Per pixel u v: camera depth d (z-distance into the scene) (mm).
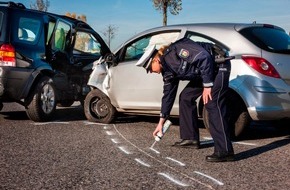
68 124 6730
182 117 4961
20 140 5312
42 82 6742
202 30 5836
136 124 6832
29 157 4434
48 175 3791
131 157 4496
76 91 7859
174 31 6164
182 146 4980
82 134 5820
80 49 8078
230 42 5531
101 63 6973
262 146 5188
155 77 6184
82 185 3521
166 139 5512
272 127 6785
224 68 4312
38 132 5910
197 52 4094
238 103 5422
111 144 5164
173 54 4219
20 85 6469
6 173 3836
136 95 6414
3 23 6496
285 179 3752
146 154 4645
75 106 9711
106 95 6836
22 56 6504
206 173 3912
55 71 7137
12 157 4422
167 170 3998
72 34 7742
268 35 5668
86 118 7520
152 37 6422
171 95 4473
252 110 5277
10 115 7668
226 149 4316
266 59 5332
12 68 6359
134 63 6461
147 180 3676
